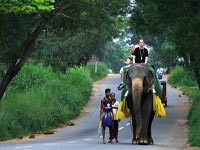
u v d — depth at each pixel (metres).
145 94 33.75
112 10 51.22
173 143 37.78
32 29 50.31
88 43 81.69
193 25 51.34
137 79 32.69
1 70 56.44
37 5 35.06
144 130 34.03
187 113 62.97
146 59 35.16
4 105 49.94
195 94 81.56
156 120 56.97
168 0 53.31
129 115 35.22
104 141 36.56
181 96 86.69
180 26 52.31
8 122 45.25
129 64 35.97
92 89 99.00
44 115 52.94
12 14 42.91
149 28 56.97
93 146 33.00
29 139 43.41
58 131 50.78
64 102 64.38
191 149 33.53
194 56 53.91
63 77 83.44
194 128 42.03
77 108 66.44
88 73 108.50
